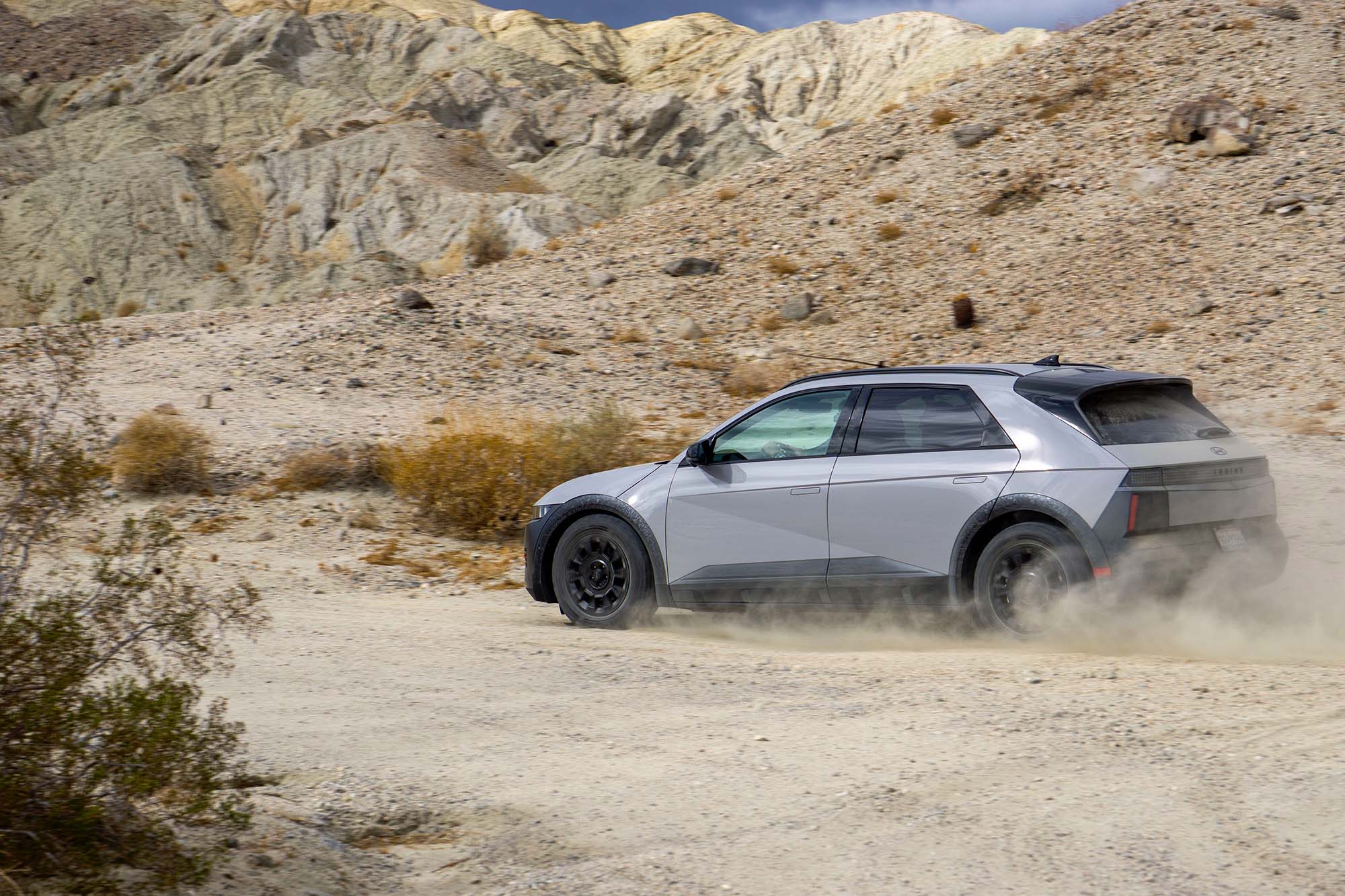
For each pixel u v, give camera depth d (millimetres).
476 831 4516
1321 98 29047
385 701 6371
